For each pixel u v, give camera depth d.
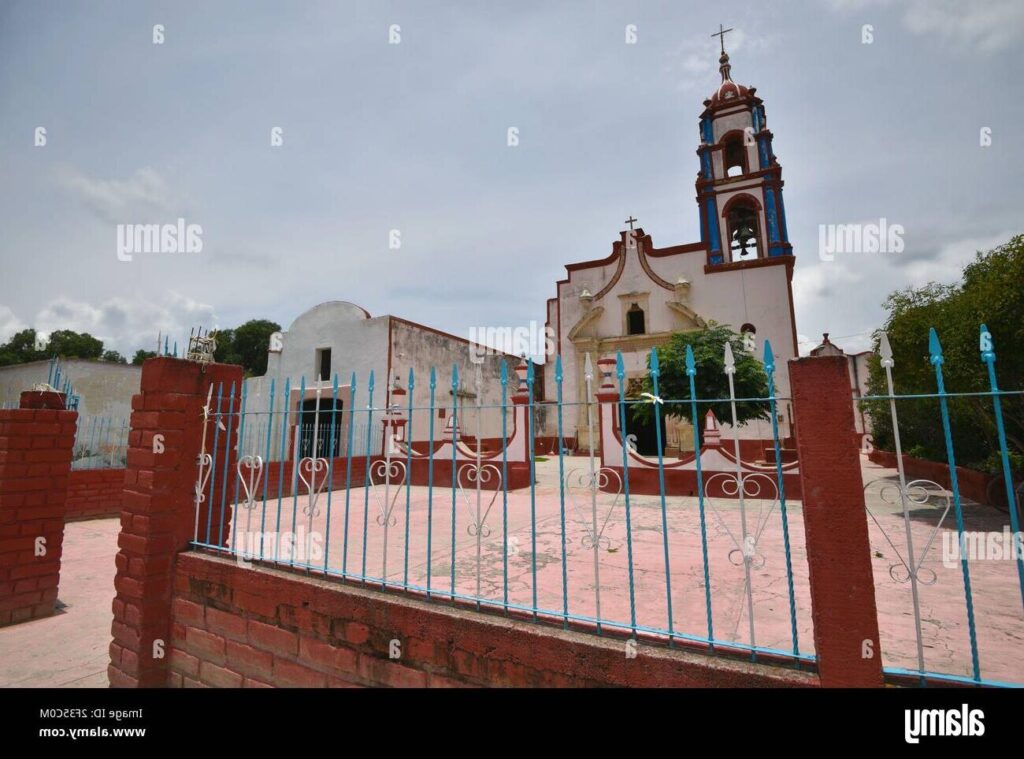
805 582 3.93
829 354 1.93
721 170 22.14
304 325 19.20
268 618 3.07
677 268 21.91
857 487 1.83
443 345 19.92
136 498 3.63
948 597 3.64
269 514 7.70
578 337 23.09
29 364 17.70
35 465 4.88
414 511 7.81
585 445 20.66
